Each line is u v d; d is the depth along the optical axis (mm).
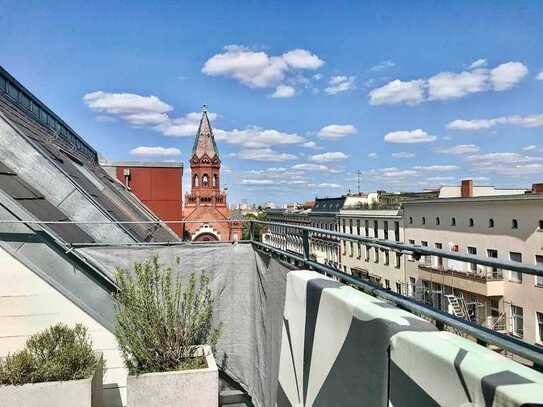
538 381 1182
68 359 3848
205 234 44094
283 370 3824
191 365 4441
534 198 17234
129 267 5133
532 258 17531
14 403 3572
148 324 4391
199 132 53344
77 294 4656
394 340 1764
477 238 20812
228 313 5637
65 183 6293
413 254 2082
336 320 2475
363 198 44000
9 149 6344
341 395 2371
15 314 4512
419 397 1573
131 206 13477
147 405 4059
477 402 1253
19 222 4418
